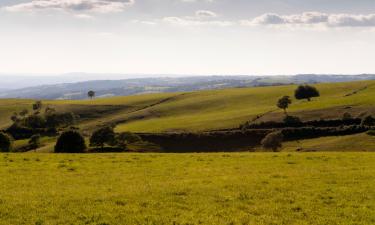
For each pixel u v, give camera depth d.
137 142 139.00
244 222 19.27
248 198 23.64
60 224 18.78
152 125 168.38
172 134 145.75
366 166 34.88
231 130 147.62
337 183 27.53
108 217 19.80
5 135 116.00
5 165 36.91
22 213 20.36
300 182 27.81
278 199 23.36
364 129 132.25
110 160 40.78
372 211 20.80
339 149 116.94
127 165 37.12
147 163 38.44
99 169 34.84
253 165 36.69
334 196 23.89
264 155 44.69
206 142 139.62
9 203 22.08
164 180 29.38
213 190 25.23
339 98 185.88
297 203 22.48
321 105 170.75
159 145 139.75
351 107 159.38
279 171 32.94
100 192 24.92
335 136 132.00
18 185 27.59
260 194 24.38
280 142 119.69
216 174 31.81
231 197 23.59
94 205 21.81
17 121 194.12
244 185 26.80
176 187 26.00
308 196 24.06
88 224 18.83
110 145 131.88
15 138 173.50
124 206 21.69
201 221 19.33
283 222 19.36
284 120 151.12
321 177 29.61
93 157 43.62
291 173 31.38
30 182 28.67
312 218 19.91
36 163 38.31
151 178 30.25
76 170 34.19
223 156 44.06
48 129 180.75
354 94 195.38
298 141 132.75
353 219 19.69
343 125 139.12
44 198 23.27
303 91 195.75
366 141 120.31
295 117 152.50
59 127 187.12
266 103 199.38
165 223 19.00
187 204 22.25
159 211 20.81
